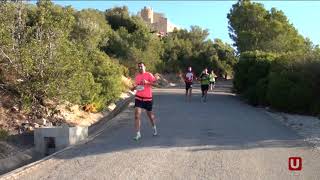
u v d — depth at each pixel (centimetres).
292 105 2036
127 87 3503
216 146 1202
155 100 2678
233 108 2231
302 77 2041
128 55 5166
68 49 1788
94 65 2297
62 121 1794
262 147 1190
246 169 961
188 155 1094
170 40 7350
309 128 1538
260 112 2061
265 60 2777
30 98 1702
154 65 5700
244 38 5478
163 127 1553
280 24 5359
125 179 895
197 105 2364
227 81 7094
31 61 1669
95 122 1986
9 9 1831
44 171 973
